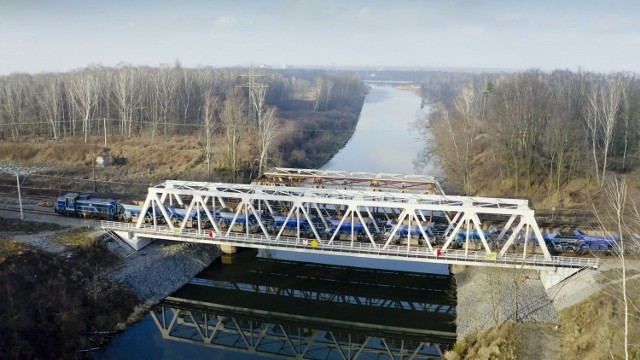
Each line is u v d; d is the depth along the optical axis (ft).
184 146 333.42
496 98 351.46
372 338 160.56
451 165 310.45
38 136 355.77
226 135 326.65
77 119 382.63
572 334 138.21
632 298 137.49
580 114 314.35
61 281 156.87
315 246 171.73
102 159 303.89
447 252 166.61
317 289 189.98
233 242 179.01
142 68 541.75
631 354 116.57
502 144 280.31
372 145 437.17
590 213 226.58
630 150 283.59
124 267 178.81
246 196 174.60
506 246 160.66
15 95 390.42
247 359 145.48
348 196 186.50
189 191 179.83
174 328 159.84
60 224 198.49
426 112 631.15
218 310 174.70
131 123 374.84
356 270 204.23
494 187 278.87
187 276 189.98
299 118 457.68
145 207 186.19
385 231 182.70
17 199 235.61
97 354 141.59
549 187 257.75
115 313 158.30
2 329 130.11
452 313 171.94
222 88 467.52
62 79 444.14
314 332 165.27
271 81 597.11
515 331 141.90
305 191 179.93
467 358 138.51
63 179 277.23
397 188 205.98
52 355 133.59
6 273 147.64
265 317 173.17
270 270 202.90
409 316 171.01
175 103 409.90
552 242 172.45
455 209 160.56
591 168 254.68
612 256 165.17
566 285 157.89
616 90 264.93
